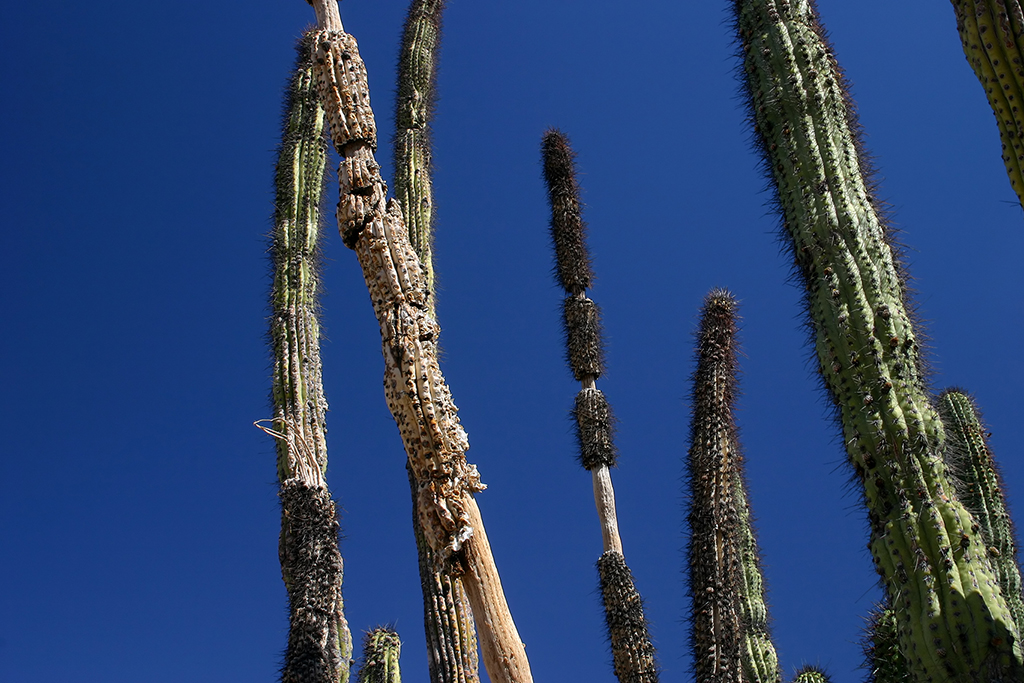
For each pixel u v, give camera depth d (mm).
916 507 4340
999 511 6094
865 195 5250
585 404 9070
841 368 4789
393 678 8391
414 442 4977
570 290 9695
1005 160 4539
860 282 4922
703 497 5480
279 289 7770
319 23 6320
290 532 6699
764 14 5906
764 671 6137
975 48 4586
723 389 5777
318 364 7562
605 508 8555
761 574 6926
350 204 5555
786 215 5387
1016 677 3811
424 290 5391
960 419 6531
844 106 5570
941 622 4012
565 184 10078
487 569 4809
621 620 7551
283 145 8398
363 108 5867
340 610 6520
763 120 5664
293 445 7027
